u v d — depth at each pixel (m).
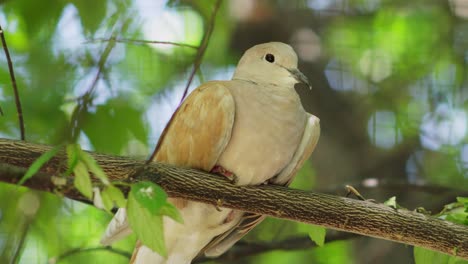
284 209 7.83
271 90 8.58
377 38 15.45
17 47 13.44
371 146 14.45
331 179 13.92
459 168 14.80
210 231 8.65
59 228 12.72
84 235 12.78
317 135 8.81
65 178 6.76
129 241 13.05
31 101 12.72
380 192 13.41
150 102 13.77
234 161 8.30
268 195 7.80
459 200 8.25
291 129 8.48
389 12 15.52
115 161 7.26
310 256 14.07
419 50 15.45
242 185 7.79
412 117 15.06
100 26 12.69
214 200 7.72
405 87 15.31
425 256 8.16
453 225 7.79
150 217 6.13
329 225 7.86
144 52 14.05
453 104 15.23
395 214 7.79
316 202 7.82
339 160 14.04
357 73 15.23
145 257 8.59
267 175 8.48
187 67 14.34
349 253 13.77
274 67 8.89
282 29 14.57
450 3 15.55
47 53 13.22
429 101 15.23
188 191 7.60
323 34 15.20
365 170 14.15
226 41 14.63
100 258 12.90
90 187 5.97
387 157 14.48
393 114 14.98
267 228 12.96
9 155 7.02
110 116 11.95
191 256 8.78
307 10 14.88
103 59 8.87
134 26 13.43
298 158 8.74
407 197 13.43
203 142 8.20
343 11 15.05
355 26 15.36
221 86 8.36
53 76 13.05
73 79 13.02
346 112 14.58
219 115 8.16
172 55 14.41
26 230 10.55
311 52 14.57
